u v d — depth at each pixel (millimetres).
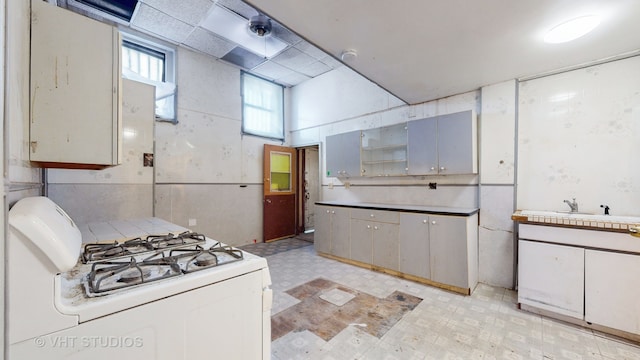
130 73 3430
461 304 2398
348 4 1582
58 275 657
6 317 588
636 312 1798
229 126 4469
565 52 2150
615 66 2232
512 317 2162
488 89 2871
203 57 4109
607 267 1895
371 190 4070
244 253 1164
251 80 4859
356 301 2471
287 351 1759
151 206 2736
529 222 2209
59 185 2555
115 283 831
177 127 3852
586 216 2201
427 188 3441
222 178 4367
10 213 617
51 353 639
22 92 971
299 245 4676
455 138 2932
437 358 1683
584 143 2377
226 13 3002
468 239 2596
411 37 1936
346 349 1778
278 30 3316
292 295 2605
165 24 3229
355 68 2455
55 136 1085
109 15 3031
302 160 5801
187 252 1217
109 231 1771
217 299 933
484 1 1531
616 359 1653
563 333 1930
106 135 1198
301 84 5234
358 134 3879
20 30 937
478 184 2984
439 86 2906
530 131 2643
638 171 2154
